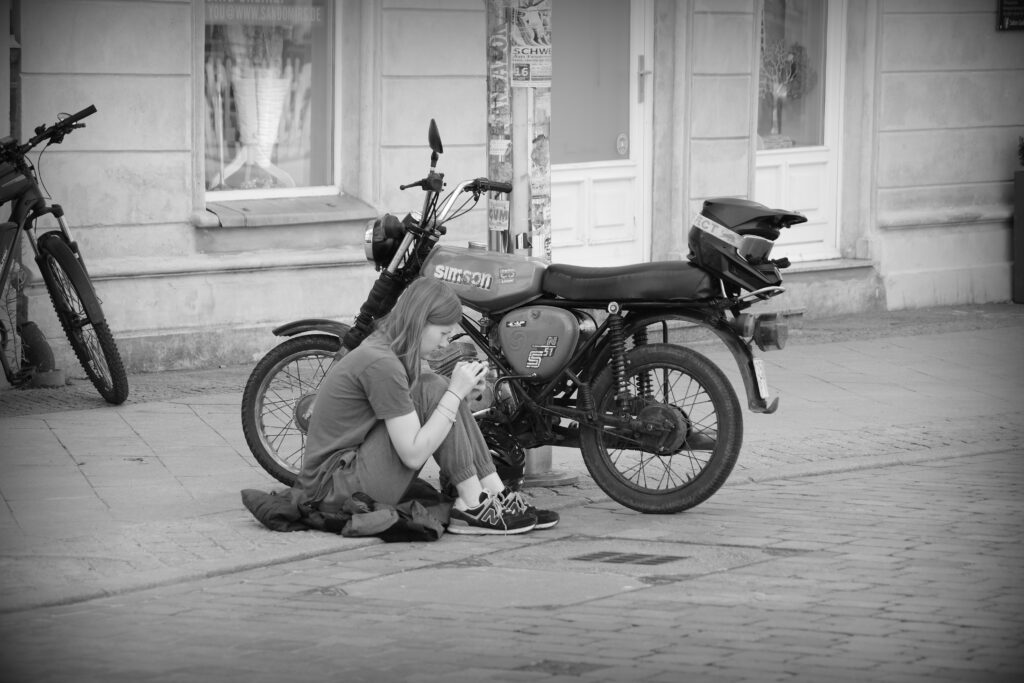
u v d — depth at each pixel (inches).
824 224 895.1
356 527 415.5
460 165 749.3
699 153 822.5
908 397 650.2
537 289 447.5
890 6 882.8
